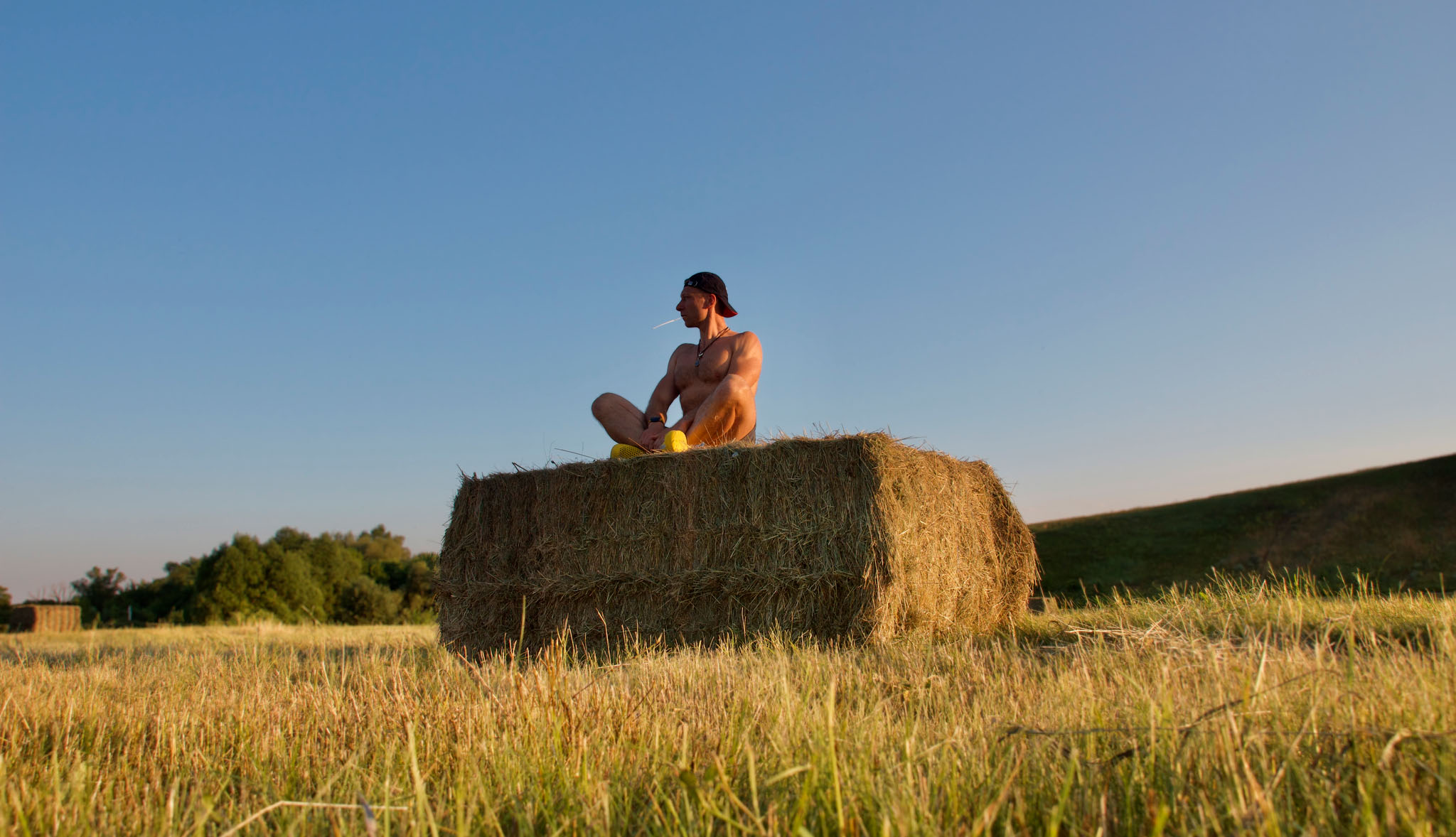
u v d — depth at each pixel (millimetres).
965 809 1812
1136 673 3461
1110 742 2238
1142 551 26641
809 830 1723
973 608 7254
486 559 7281
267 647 8094
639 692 3117
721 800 1880
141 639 11539
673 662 4594
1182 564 25188
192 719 3316
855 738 2344
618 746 2441
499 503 7301
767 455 6316
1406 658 3338
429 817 1778
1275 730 2084
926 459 6539
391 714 3135
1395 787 1747
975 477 7645
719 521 6406
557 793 2127
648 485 6699
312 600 28984
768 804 1949
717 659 4824
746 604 6258
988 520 7801
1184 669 3283
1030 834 1768
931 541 6457
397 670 4004
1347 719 2277
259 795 2371
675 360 8766
